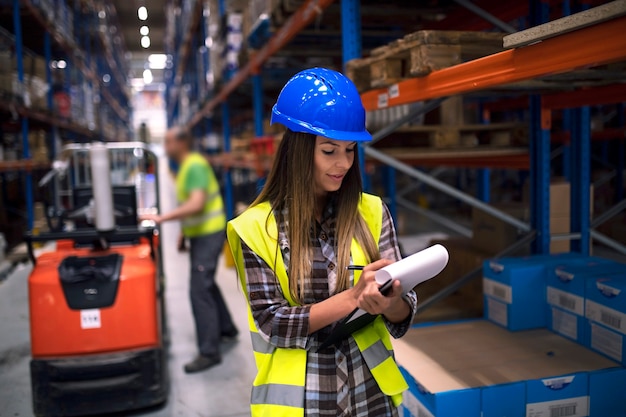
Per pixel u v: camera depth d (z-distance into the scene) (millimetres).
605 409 2322
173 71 21766
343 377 1386
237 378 3820
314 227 1411
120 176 7543
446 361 2508
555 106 3361
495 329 2951
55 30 9773
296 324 1298
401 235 8719
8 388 3736
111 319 3164
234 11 7859
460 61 2379
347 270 1378
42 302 3109
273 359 1395
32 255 3297
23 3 7688
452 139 4066
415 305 1387
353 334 1449
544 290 2932
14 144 8992
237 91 9391
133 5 15664
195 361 3975
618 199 7008
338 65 6688
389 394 1440
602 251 6035
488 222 3984
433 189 12055
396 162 3244
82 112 13047
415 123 4230
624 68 2137
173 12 16859
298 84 1388
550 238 3508
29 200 8211
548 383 2260
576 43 1519
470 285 3902
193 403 3457
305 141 1358
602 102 3078
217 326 4047
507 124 4203
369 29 4824
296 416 1336
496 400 2205
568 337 2766
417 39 2338
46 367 3090
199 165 3922
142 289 3230
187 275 6938
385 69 2654
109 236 3340
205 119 15617
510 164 4793
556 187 4402
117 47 23250
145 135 8688
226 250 7156
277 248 1364
